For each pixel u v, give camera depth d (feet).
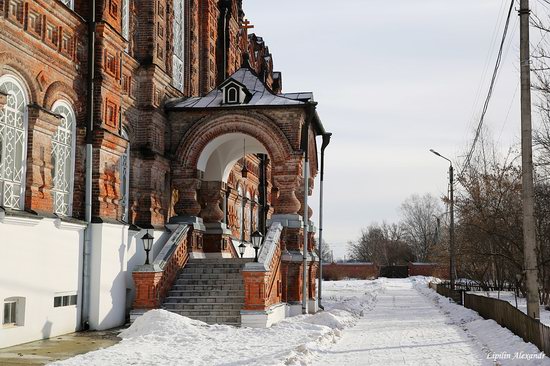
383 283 236.43
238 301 64.69
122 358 41.16
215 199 84.33
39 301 49.52
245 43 123.54
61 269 52.95
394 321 80.43
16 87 49.62
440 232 340.59
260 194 127.24
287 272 74.69
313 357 45.42
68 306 54.13
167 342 48.70
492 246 107.24
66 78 56.29
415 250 419.33
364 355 47.85
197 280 68.28
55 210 55.01
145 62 71.51
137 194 69.92
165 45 76.43
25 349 45.11
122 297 61.41
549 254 93.30
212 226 83.20
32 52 51.01
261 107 75.61
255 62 139.23
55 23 54.60
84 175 58.34
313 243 86.38
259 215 126.41
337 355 47.73
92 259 57.21
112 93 61.77
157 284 62.85
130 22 70.28
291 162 75.31
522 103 50.85
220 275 69.05
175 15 85.46
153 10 72.33
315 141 88.02
